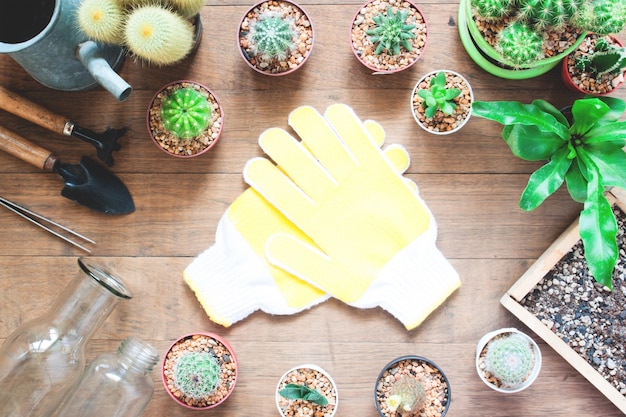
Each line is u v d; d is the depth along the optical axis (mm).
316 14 691
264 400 689
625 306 682
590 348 685
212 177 694
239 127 694
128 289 692
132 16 563
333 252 689
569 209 692
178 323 693
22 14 622
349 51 692
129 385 628
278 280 690
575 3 577
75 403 633
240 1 692
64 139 693
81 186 680
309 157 689
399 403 644
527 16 593
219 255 689
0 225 693
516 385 674
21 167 694
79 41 612
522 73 659
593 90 667
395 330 691
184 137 653
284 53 642
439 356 690
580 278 686
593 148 626
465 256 694
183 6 594
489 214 694
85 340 628
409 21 672
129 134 693
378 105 694
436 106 650
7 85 690
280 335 692
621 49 642
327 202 690
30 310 693
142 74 692
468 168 693
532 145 627
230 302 687
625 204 667
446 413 688
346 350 691
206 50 692
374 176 687
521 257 693
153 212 694
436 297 684
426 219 683
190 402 678
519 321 691
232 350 681
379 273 685
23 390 621
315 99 694
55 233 691
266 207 693
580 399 688
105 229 694
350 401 689
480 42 642
